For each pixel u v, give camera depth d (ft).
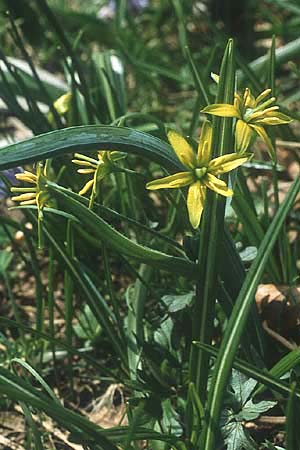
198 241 1.08
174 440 1.03
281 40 2.30
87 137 0.93
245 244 1.38
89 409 1.33
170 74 1.81
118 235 1.01
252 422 1.18
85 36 2.25
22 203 1.00
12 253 1.60
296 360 1.03
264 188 1.38
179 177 0.92
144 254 1.01
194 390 0.99
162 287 1.38
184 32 1.79
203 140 0.92
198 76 1.33
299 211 1.56
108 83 1.55
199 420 1.02
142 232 1.46
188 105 1.95
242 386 1.07
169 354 1.18
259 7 2.27
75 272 1.23
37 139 0.91
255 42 2.30
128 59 1.83
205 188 0.92
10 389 0.91
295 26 2.20
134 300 1.31
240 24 2.31
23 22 2.28
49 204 1.05
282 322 1.27
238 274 1.12
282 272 1.37
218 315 1.28
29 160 0.90
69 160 1.44
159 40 2.31
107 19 2.43
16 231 1.61
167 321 1.23
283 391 0.98
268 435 1.18
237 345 0.97
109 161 1.00
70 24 2.28
